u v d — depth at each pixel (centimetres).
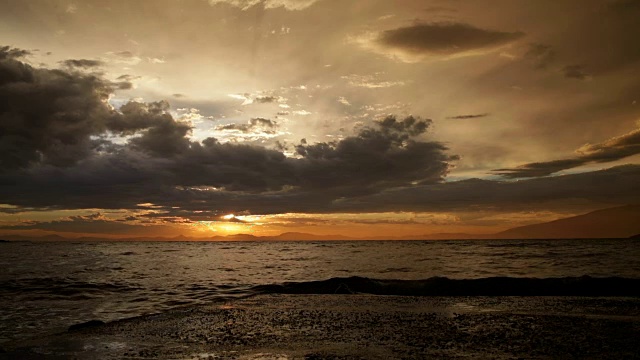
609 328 1202
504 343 1038
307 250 10162
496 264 4100
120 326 1384
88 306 2000
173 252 9456
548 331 1175
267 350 1010
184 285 2853
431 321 1377
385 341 1087
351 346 1034
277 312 1636
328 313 1589
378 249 9625
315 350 998
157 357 967
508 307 1653
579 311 1522
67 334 1270
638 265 3591
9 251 9594
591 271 3116
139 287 2744
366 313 1574
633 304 1669
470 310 1602
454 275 3114
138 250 10825
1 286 2766
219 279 3275
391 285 2355
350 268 4122
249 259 6356
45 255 7612
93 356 991
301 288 2450
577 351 945
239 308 1761
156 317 1556
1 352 1049
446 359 889
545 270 3306
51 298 2270
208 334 1235
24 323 1572
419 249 9000
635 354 909
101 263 5334
